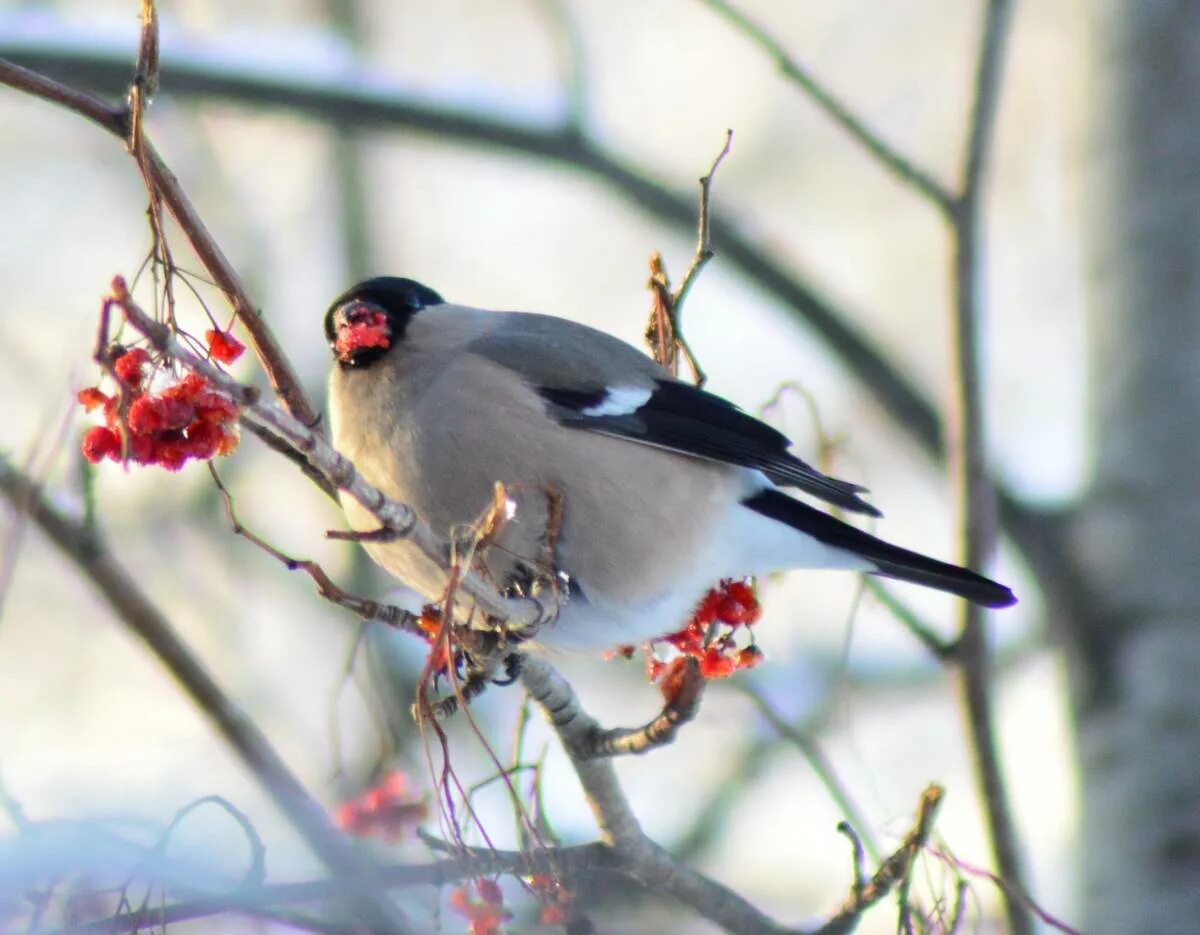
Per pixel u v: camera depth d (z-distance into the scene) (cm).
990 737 886
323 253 1858
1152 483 1045
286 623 1612
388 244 1886
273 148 1875
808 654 1505
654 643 827
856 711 1501
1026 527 1077
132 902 646
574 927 648
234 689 1545
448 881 655
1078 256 1162
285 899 644
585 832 1110
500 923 652
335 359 838
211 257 643
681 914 1097
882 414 1338
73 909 628
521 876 652
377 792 805
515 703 1290
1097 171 1115
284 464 1675
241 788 1395
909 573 834
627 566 795
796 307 1332
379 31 1950
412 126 1430
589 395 805
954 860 666
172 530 1639
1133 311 1078
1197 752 984
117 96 1388
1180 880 961
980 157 959
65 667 1584
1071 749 1030
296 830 770
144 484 1641
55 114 1784
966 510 928
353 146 1831
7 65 605
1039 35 1752
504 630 658
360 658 879
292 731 1511
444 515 801
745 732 1520
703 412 820
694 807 1548
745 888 1498
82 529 872
